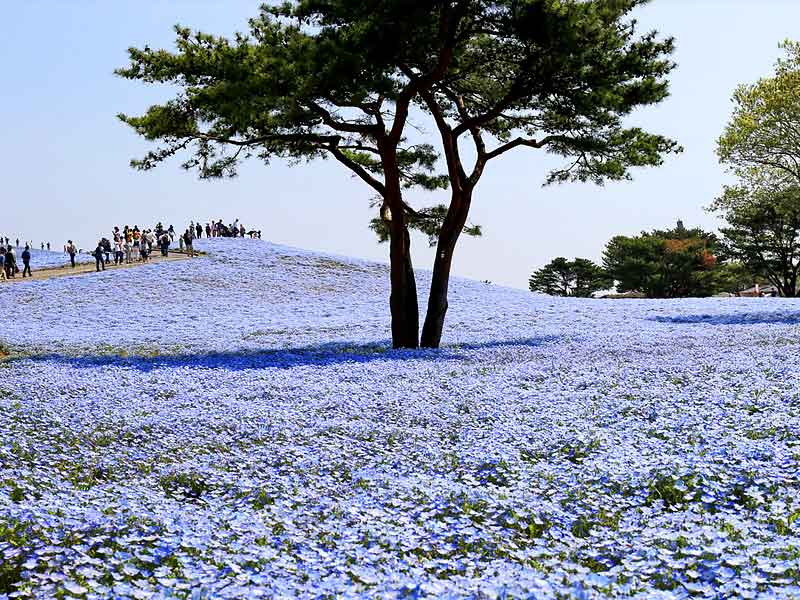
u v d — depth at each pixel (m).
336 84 22.27
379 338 31.64
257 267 55.97
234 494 8.85
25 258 51.59
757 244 82.81
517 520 7.30
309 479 9.30
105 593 5.36
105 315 41.12
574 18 22.44
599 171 25.75
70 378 19.11
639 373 16.00
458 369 18.62
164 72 23.98
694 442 9.88
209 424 12.84
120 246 57.00
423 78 23.89
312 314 42.38
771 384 13.61
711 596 5.07
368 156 28.33
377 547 6.26
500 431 11.22
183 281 50.94
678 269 90.00
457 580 5.39
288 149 26.89
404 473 9.44
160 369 20.84
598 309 40.62
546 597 4.80
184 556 6.11
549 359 19.78
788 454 8.93
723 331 25.44
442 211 28.05
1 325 37.69
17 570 6.20
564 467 8.95
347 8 22.62
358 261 60.62
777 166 39.53
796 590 4.94
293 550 6.47
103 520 7.00
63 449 11.41
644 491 7.95
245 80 22.53
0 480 9.24
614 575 5.59
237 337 33.16
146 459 10.87
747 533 6.35
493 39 24.89
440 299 26.05
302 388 16.44
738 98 39.44
